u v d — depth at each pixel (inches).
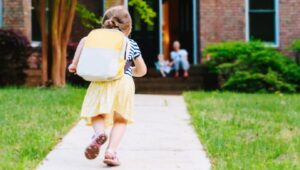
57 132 354.6
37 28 783.7
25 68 718.5
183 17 850.8
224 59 733.9
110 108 266.4
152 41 837.2
